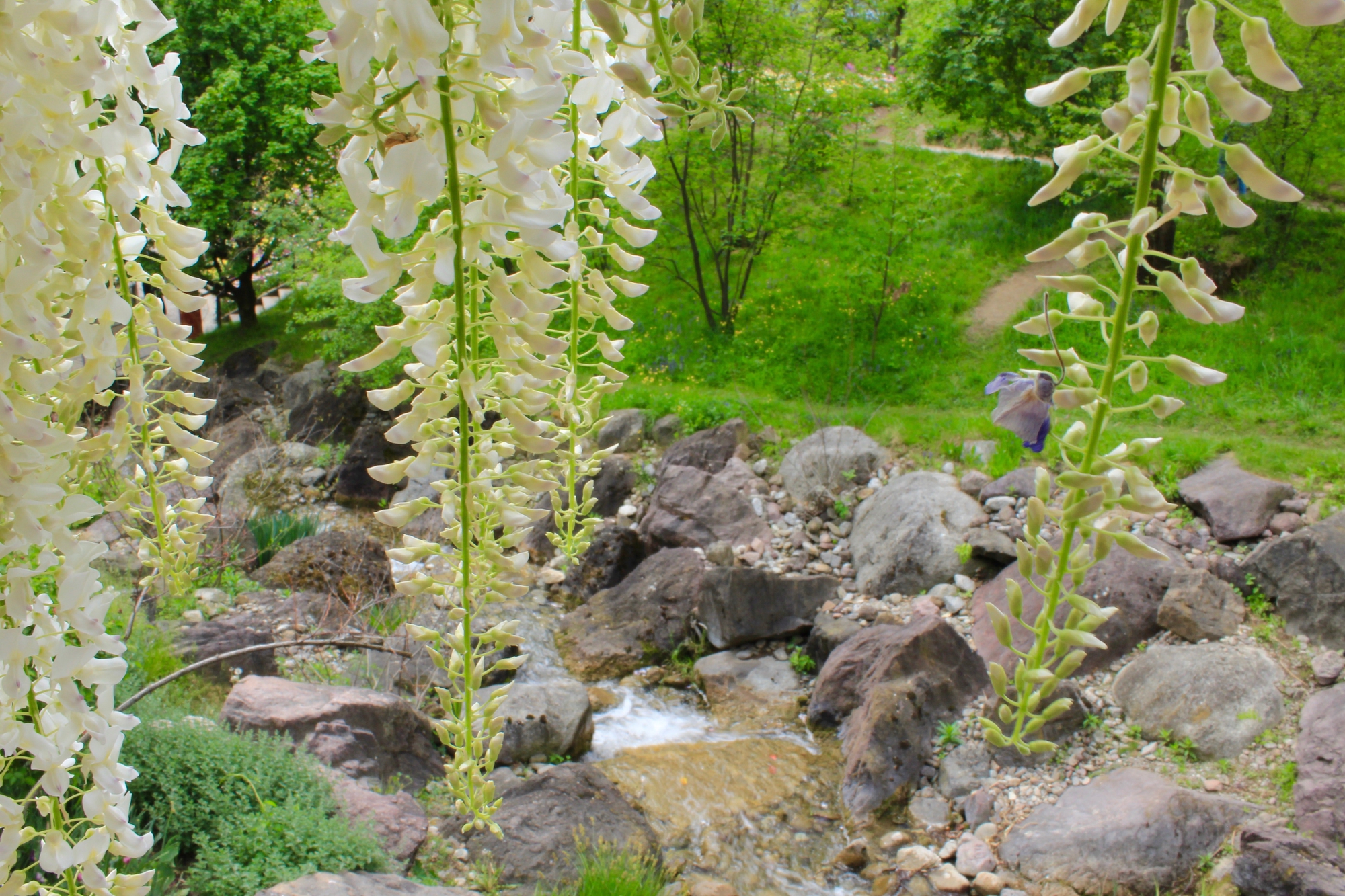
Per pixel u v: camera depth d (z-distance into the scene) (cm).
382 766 501
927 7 1483
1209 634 589
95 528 670
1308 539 591
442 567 171
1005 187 1431
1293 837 418
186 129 155
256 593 702
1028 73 1329
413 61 107
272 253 1530
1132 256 123
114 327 201
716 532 840
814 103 1138
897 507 778
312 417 1265
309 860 377
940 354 1052
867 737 569
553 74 128
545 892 443
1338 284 997
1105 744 554
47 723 144
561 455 228
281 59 1452
